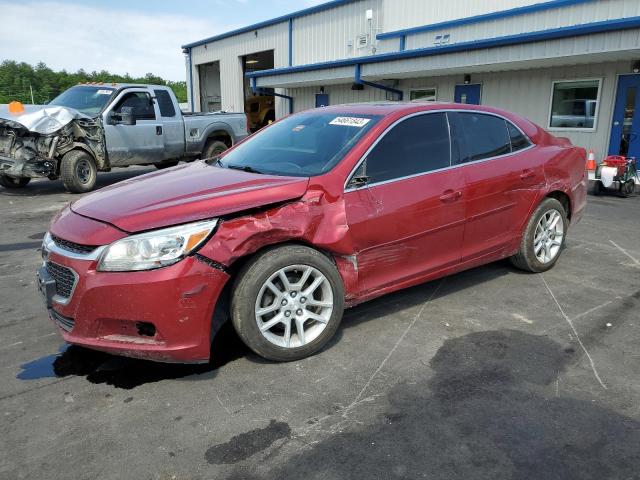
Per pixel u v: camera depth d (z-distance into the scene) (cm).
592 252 586
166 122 1144
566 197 518
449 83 1498
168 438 265
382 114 400
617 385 310
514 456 249
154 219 299
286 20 2194
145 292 288
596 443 258
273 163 392
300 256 330
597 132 1186
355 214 352
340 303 352
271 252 323
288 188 333
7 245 646
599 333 379
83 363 343
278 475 238
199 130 1220
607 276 502
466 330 386
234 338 376
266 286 322
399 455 250
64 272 309
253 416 283
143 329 301
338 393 304
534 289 468
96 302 293
